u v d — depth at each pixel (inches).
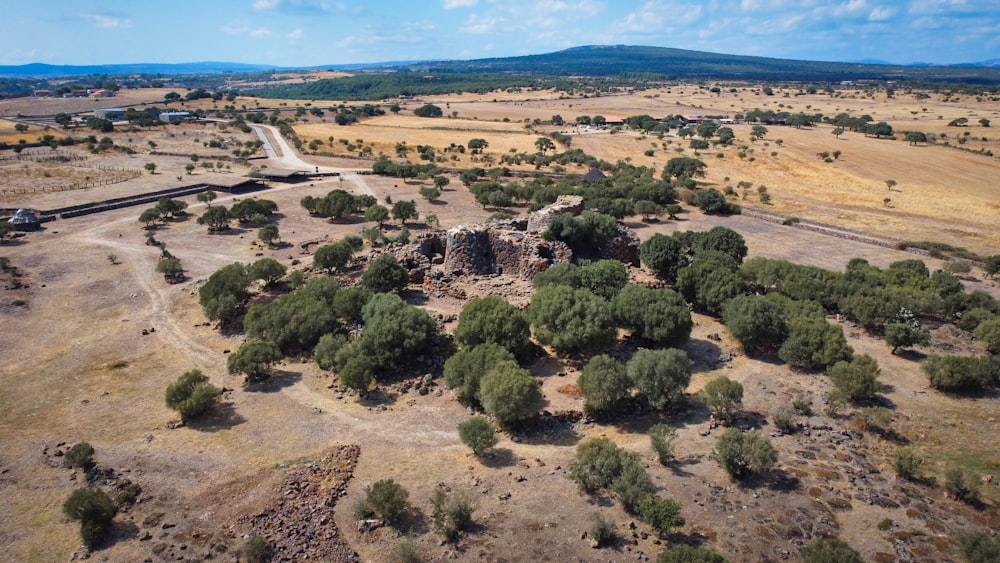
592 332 1801.2
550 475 1334.9
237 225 3789.4
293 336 1962.4
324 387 1744.6
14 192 4456.2
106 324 2229.3
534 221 2723.9
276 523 1188.5
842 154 7071.9
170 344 2055.9
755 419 1574.8
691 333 2123.5
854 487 1299.2
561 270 2213.3
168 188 4672.7
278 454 1418.6
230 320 2234.3
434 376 1798.7
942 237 3828.7
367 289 2233.0
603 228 2691.9
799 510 1221.1
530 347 1925.4
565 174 5649.6
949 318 2365.9
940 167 6397.6
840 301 2332.7
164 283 2687.0
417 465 1373.0
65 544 1151.6
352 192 4825.3
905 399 1694.1
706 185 5305.1
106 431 1530.5
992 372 1761.8
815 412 1612.9
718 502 1242.6
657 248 2546.8
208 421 1567.4
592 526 1134.4
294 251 3211.1
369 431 1515.7
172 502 1259.8
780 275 2556.6
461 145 7519.7
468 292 2326.5
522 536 1148.5
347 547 1126.4
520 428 1519.4
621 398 1585.9
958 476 1263.5
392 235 3437.5
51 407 1653.5
